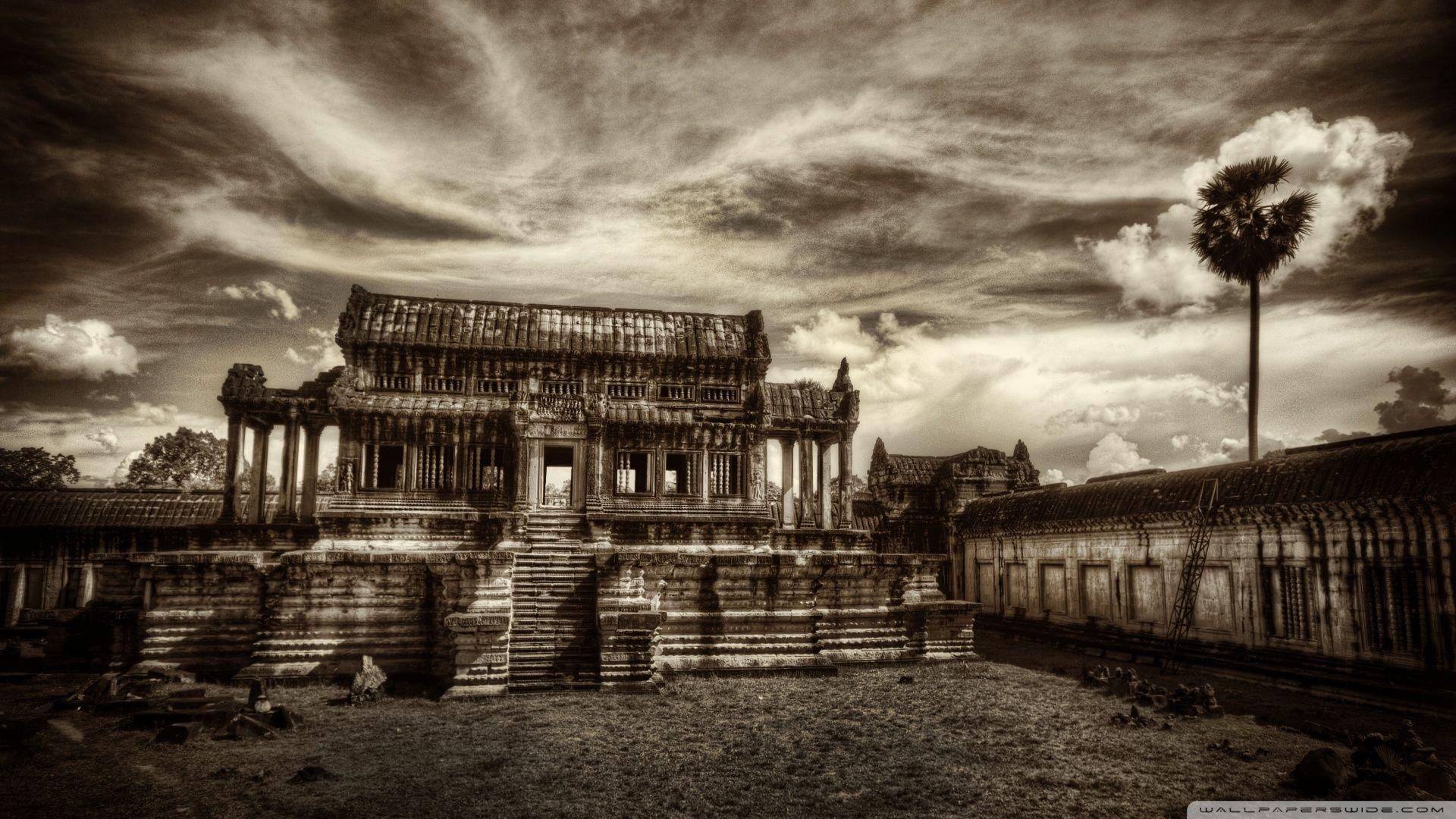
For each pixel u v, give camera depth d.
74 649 25.48
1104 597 32.75
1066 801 13.73
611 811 13.18
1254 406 35.06
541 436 29.59
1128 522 30.94
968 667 27.55
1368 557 21.89
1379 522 21.64
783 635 26.72
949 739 17.62
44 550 33.78
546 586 25.28
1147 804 13.59
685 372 32.88
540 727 18.47
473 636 22.11
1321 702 21.80
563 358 31.88
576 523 28.94
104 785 14.33
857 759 16.12
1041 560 37.25
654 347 32.78
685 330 33.75
